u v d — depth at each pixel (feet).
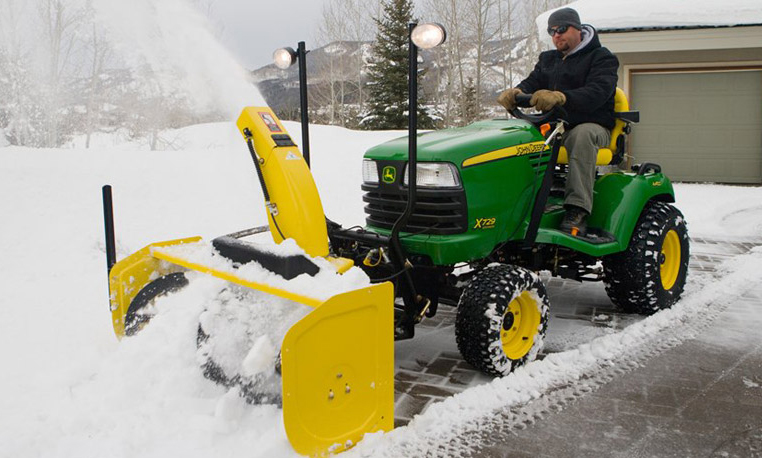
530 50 107.14
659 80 40.47
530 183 12.82
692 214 29.66
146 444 8.58
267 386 9.57
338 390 8.66
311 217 10.25
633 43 38.50
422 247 11.69
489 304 11.05
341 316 8.53
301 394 8.20
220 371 9.98
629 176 14.71
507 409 10.37
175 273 11.75
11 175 24.02
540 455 8.98
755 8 36.04
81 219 21.21
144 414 9.14
